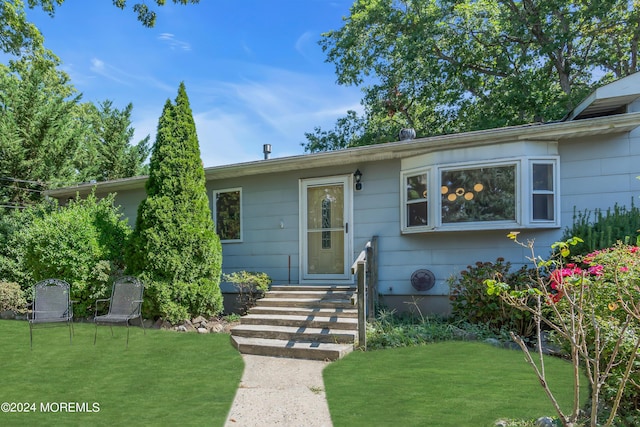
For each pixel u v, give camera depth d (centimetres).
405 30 1834
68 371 528
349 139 2181
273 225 955
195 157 859
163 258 791
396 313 812
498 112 1706
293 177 940
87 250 878
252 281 852
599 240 610
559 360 530
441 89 1880
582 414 349
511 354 558
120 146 2086
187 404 411
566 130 675
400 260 819
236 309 962
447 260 778
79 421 369
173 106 858
